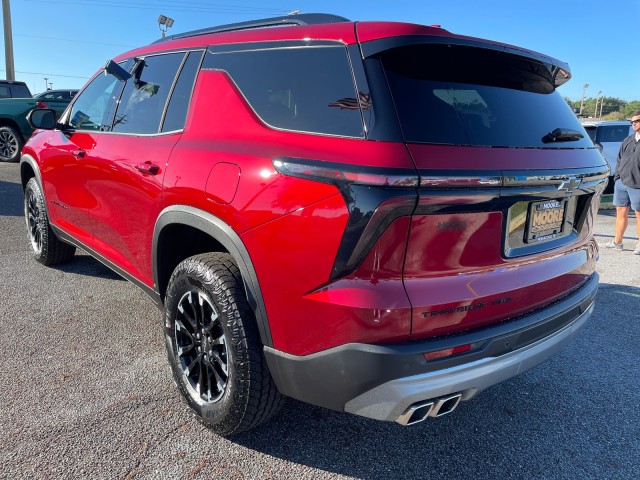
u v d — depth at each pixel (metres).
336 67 1.99
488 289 1.94
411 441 2.43
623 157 6.44
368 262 1.74
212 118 2.43
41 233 4.45
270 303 2.00
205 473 2.13
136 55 3.34
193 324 2.40
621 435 2.54
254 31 2.45
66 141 3.78
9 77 21.67
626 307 4.43
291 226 1.88
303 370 1.94
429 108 1.90
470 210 1.83
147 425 2.42
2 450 2.19
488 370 1.94
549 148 2.20
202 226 2.28
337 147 1.85
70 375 2.83
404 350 1.76
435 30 1.98
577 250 2.51
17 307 3.74
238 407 2.15
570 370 3.23
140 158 2.77
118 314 3.67
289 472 2.17
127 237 3.03
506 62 2.27
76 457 2.17
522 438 2.49
